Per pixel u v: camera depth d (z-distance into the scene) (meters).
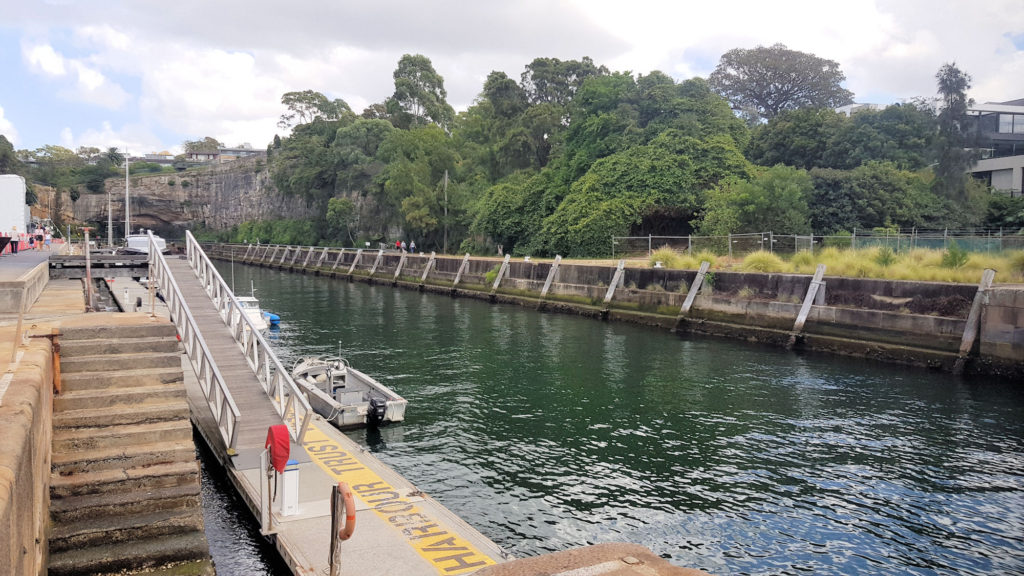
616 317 44.31
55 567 9.09
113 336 12.57
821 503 14.82
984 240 38.00
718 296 37.88
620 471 16.73
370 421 20.09
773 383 25.50
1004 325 25.42
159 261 19.67
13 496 4.66
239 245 138.25
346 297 62.81
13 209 36.91
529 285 55.03
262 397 15.71
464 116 108.00
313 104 142.62
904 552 12.71
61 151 188.12
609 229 59.38
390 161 102.00
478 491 15.52
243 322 17.45
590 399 23.31
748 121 101.44
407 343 35.28
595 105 73.94
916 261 34.12
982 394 23.45
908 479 16.03
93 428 10.85
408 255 77.88
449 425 20.38
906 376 26.48
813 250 41.19
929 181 60.88
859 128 65.19
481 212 77.94
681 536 13.40
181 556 9.73
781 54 99.69
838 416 21.09
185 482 10.51
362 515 12.00
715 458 17.58
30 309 16.41
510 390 24.64
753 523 13.92
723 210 51.56
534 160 88.00
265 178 143.00
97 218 144.50
